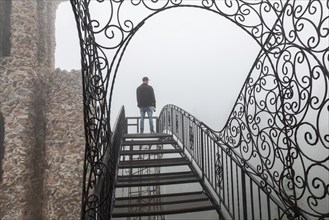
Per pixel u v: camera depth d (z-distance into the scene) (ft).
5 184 22.82
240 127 10.52
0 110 24.16
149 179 13.58
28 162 24.64
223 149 11.60
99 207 6.47
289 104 7.56
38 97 27.30
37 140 27.12
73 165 26.03
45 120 27.78
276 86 8.18
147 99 25.08
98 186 6.54
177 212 11.02
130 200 12.28
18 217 22.53
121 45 6.84
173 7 7.43
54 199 25.07
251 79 9.72
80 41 5.80
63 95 27.96
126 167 14.07
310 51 6.63
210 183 12.82
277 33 7.90
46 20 31.35
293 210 7.41
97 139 6.34
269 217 8.64
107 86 6.77
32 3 26.89
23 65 25.39
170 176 14.21
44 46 29.99
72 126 27.20
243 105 10.26
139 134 20.20
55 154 26.30
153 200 14.02
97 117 6.52
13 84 24.81
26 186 23.82
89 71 6.31
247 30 8.25
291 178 7.48
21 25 25.86
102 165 7.17
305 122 6.87
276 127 8.16
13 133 23.93
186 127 17.52
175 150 17.04
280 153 7.94
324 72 6.20
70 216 24.68
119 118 15.23
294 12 7.13
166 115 25.95
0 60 25.05
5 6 27.50
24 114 24.59
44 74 28.96
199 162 14.61
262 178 8.92
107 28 6.77
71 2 5.32
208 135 13.41
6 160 23.31
